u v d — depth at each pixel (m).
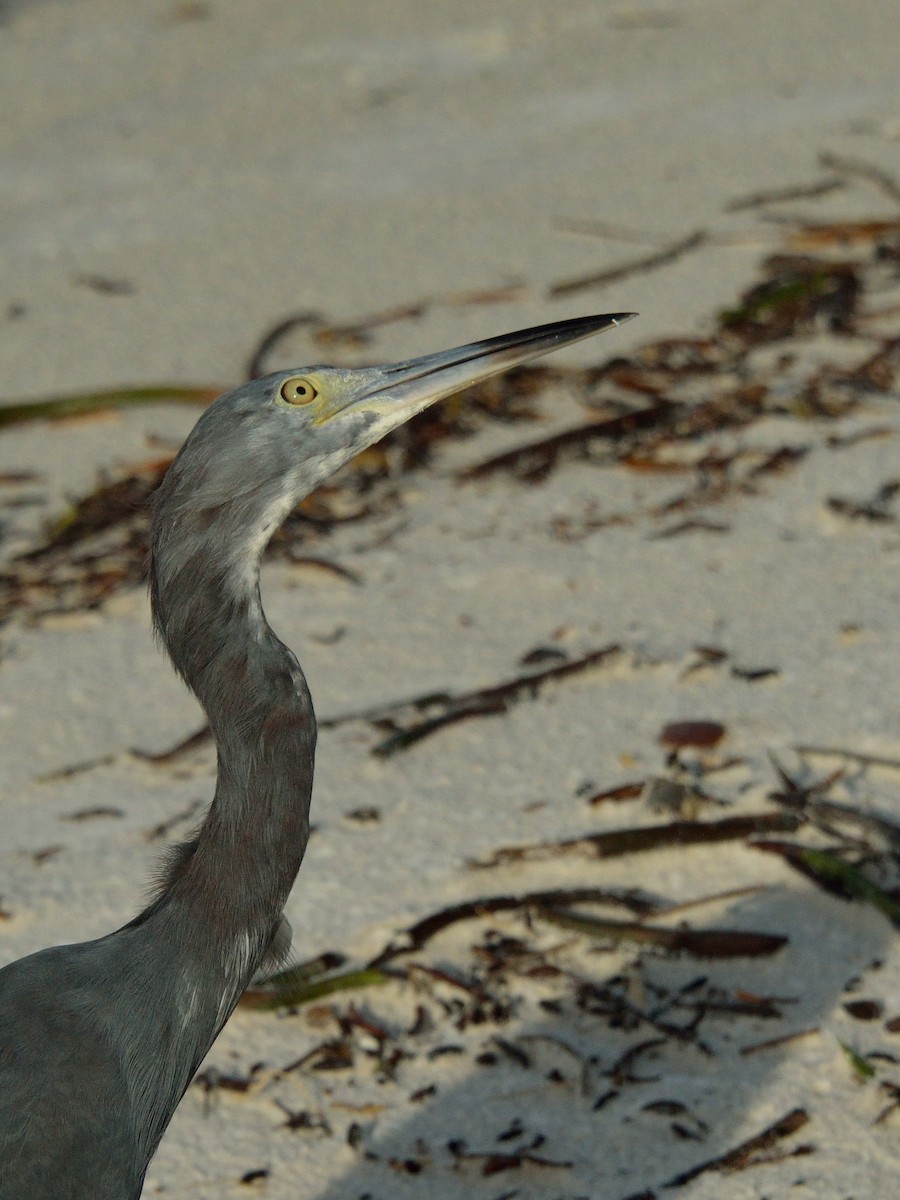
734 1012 9.27
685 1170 8.43
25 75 28.38
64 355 18.59
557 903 9.95
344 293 19.22
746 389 15.94
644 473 14.98
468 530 14.49
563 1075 9.10
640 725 11.56
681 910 9.84
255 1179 8.61
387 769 11.40
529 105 24.45
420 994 9.61
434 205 21.36
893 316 17.16
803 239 18.88
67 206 22.88
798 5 27.41
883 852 10.16
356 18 29.59
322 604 13.59
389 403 7.95
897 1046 9.01
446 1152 8.70
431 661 12.63
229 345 18.42
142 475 16.14
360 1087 9.15
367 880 10.39
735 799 10.72
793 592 12.95
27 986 7.16
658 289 18.31
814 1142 8.48
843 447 14.89
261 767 7.42
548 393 16.64
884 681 11.73
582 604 13.13
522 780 11.15
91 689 13.05
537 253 19.59
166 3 31.86
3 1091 6.91
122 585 14.48
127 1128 7.14
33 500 16.05
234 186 22.88
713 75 24.64
